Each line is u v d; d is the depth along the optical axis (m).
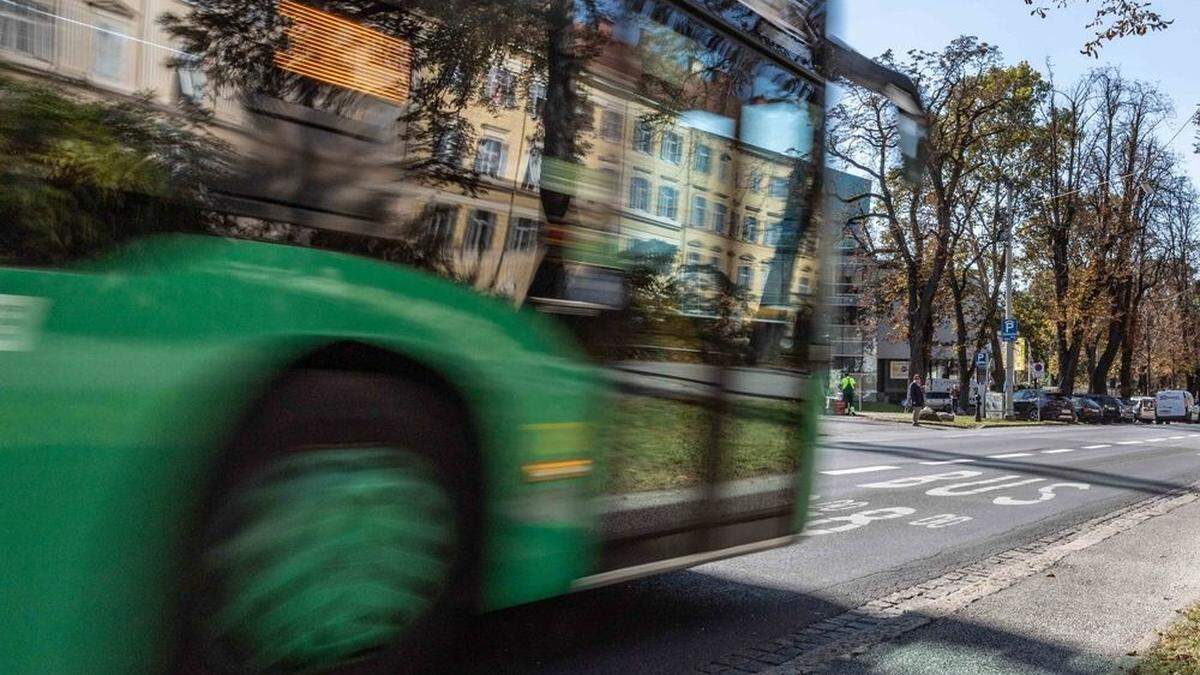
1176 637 5.39
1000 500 12.05
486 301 3.60
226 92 2.88
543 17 3.83
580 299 3.99
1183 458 21.30
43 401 2.48
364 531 3.23
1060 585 6.90
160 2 2.75
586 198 4.01
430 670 3.50
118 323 2.63
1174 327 73.62
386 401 3.31
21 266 2.46
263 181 2.96
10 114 2.46
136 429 2.65
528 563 3.80
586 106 4.00
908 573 7.21
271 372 2.97
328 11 3.14
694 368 4.64
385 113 3.29
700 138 4.66
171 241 2.75
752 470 5.12
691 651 4.89
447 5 3.49
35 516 2.47
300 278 3.04
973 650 5.16
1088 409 52.22
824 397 5.84
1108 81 52.44
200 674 2.83
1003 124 41.41
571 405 3.96
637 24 4.27
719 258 4.80
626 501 4.26
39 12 2.52
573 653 4.75
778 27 5.21
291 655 3.06
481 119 3.59
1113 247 52.66
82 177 2.58
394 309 3.29
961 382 50.38
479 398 3.58
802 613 5.82
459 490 3.56
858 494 11.98
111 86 2.64
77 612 2.56
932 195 41.16
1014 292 56.25
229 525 2.88
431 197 3.43
